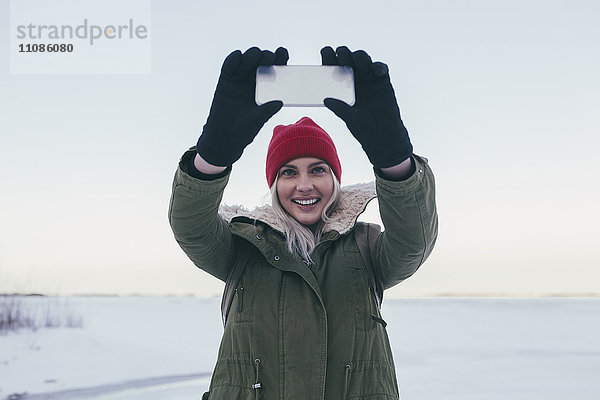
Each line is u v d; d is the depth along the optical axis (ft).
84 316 27.63
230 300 3.58
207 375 15.30
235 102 2.83
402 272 3.55
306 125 4.02
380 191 3.11
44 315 25.17
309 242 3.61
